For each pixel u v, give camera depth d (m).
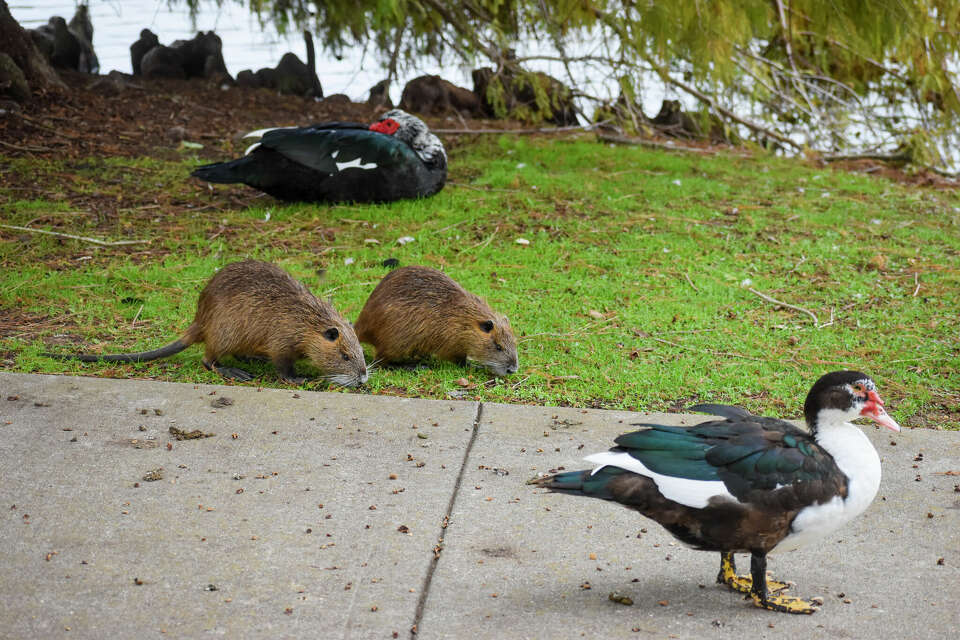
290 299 5.95
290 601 3.59
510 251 8.55
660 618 3.57
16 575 3.68
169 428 5.11
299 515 4.26
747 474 3.41
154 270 7.76
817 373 6.30
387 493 4.50
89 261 7.98
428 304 6.23
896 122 13.65
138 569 3.77
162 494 4.39
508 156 11.99
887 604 3.71
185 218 9.20
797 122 14.13
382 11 12.42
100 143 11.32
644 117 14.08
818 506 3.45
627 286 7.87
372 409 5.50
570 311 7.34
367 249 8.46
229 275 6.04
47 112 11.95
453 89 14.58
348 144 9.41
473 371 6.38
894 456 5.03
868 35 12.38
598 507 4.45
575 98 14.57
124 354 6.03
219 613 3.49
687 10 11.18
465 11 14.20
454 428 5.27
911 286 7.97
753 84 12.98
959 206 10.49
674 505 3.44
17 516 4.13
